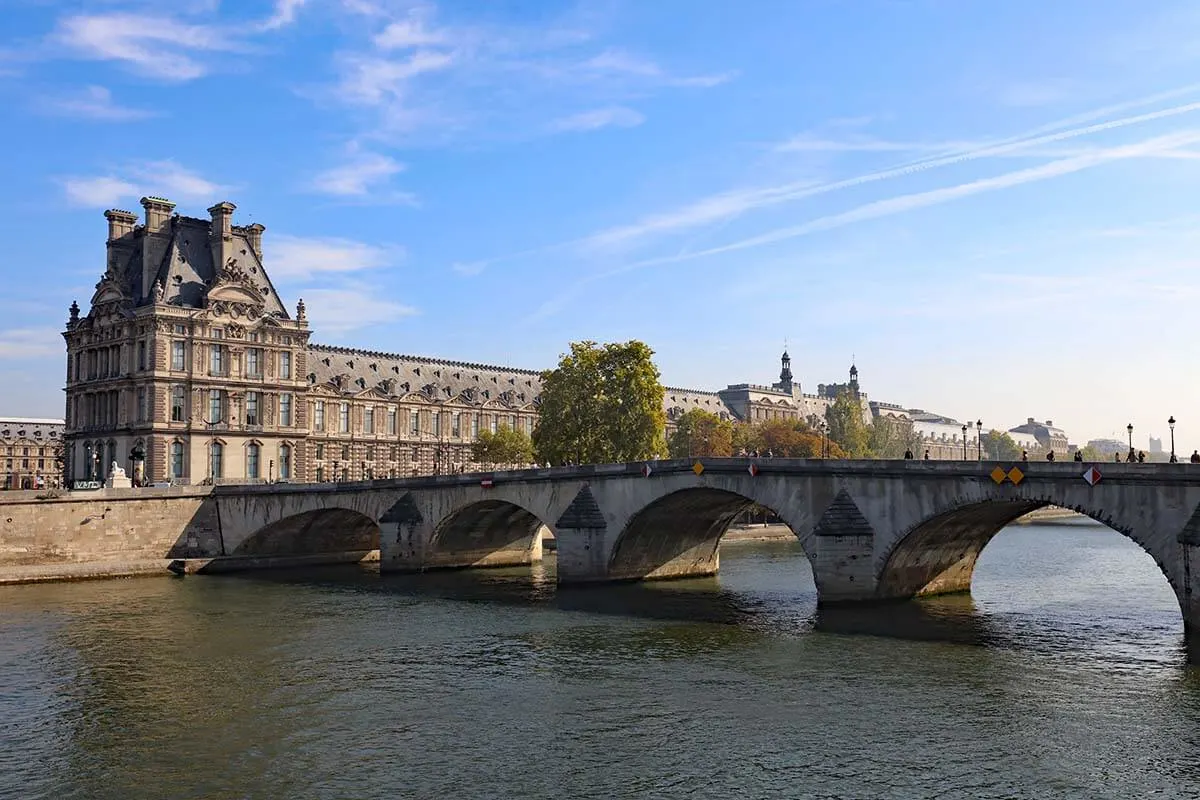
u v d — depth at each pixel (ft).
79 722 144.05
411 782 119.14
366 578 314.96
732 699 152.56
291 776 121.39
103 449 456.86
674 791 115.85
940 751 127.95
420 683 164.76
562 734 136.46
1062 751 127.44
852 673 167.63
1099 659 175.94
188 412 440.45
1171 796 113.19
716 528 302.04
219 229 465.88
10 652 190.29
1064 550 405.39
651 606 242.99
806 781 118.42
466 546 339.57
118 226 470.80
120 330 451.12
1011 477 201.87
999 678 163.02
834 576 228.02
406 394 623.36
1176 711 143.54
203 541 347.77
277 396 469.98
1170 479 181.06
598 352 424.87
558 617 227.40
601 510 279.90
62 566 309.42
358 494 336.70
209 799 114.42
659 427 423.64
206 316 446.60
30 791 117.29
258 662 181.27
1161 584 277.44
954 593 254.88
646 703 151.02
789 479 238.68
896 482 221.25
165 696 157.69
